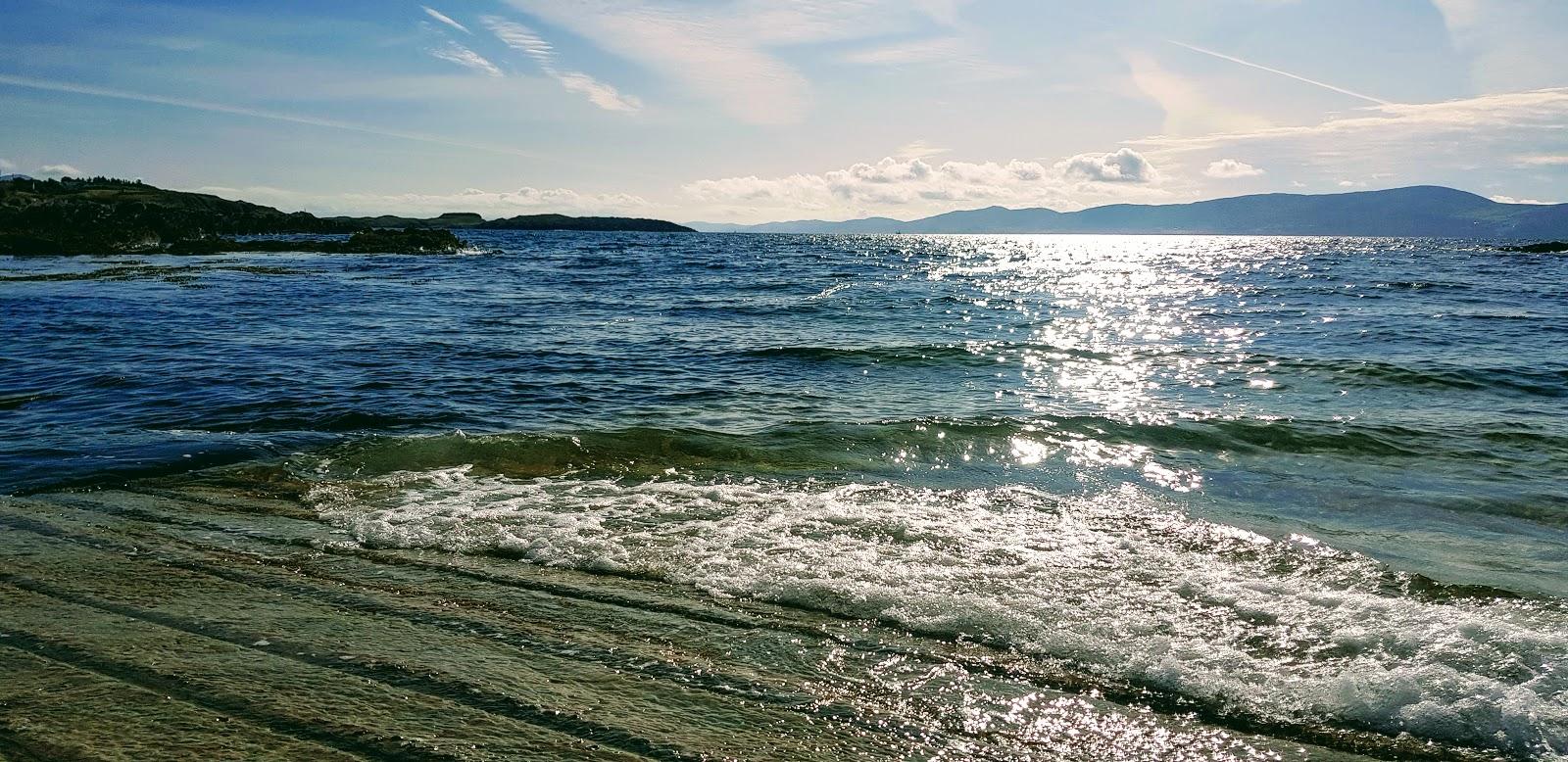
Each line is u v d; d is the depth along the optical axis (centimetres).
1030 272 5122
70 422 995
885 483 786
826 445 919
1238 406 1171
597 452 875
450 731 347
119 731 340
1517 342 1838
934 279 4256
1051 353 1647
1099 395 1257
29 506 668
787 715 370
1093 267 5994
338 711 361
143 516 648
